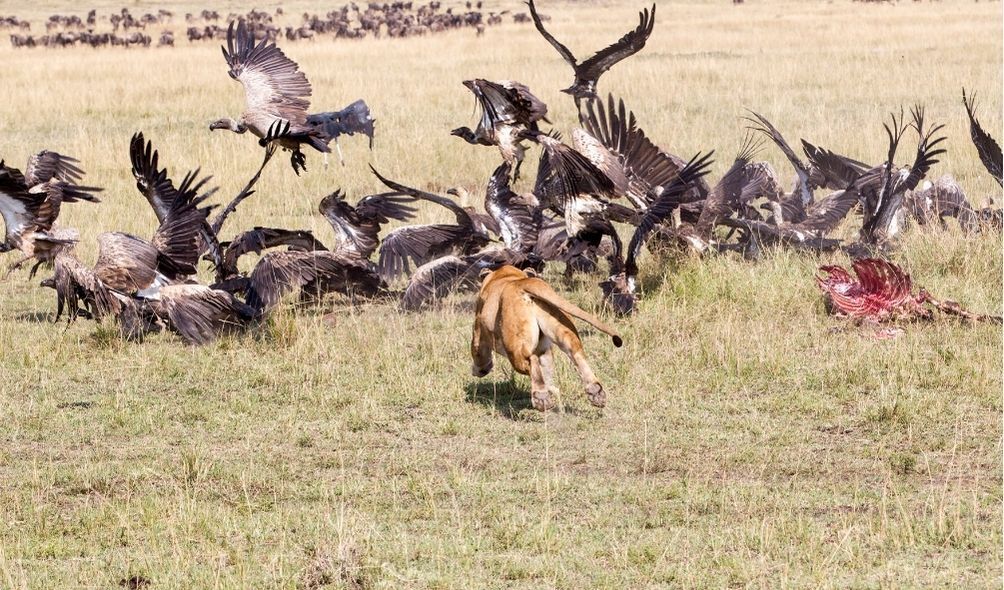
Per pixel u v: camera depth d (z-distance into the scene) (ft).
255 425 64.39
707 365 71.77
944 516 49.57
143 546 49.08
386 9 552.00
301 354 75.72
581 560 46.85
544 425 62.69
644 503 52.60
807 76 219.82
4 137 171.83
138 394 69.87
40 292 96.02
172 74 253.44
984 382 66.13
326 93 208.95
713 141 154.51
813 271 90.43
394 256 86.33
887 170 94.43
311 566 46.06
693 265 89.56
